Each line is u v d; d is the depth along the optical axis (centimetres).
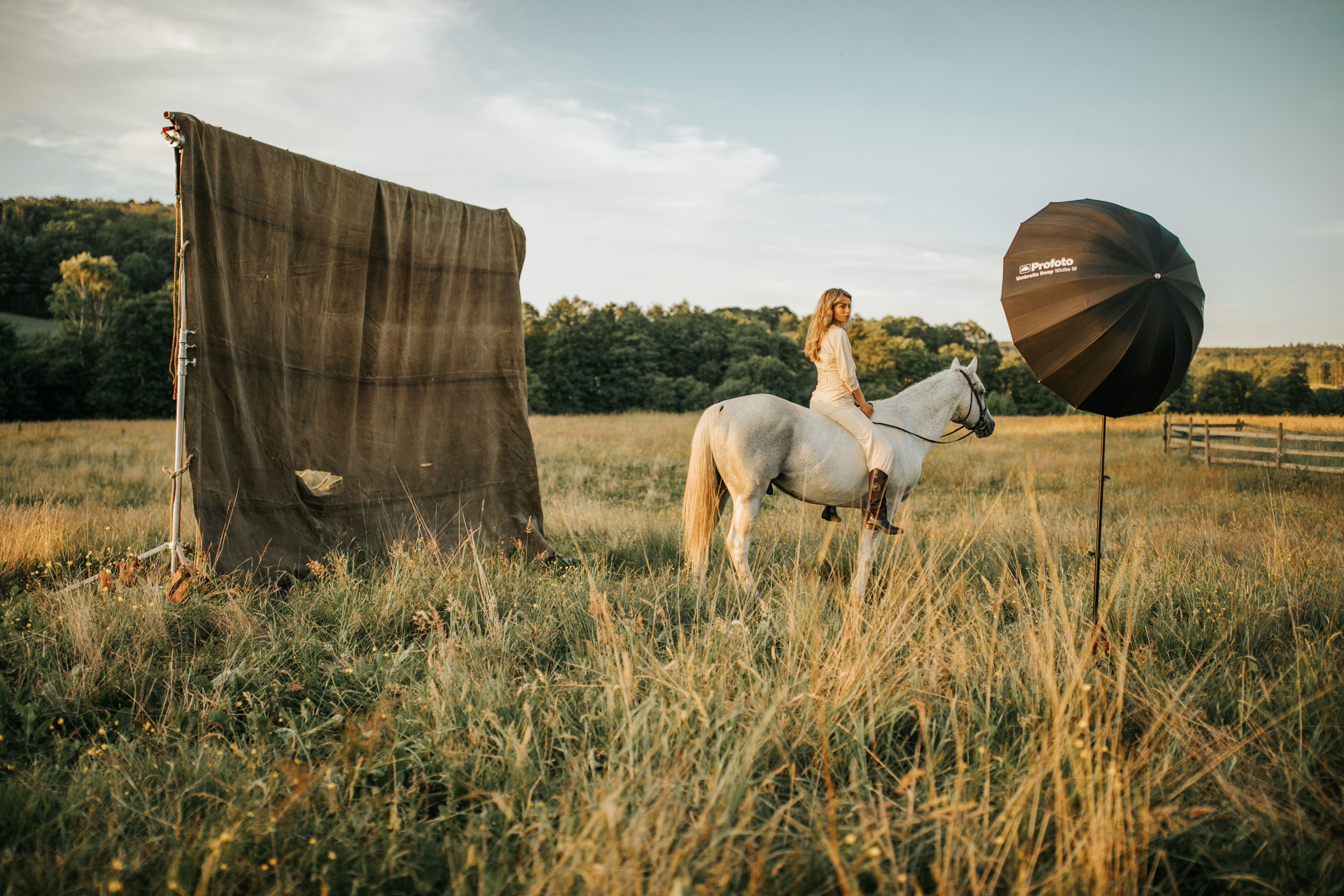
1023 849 212
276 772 248
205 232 444
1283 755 279
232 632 380
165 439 1756
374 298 556
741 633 364
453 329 615
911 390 583
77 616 364
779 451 510
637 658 334
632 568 591
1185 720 288
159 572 454
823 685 308
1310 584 488
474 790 248
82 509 741
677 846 208
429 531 570
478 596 446
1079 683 290
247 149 467
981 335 10088
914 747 296
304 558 509
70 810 229
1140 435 2472
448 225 603
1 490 912
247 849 216
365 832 228
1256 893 218
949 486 1200
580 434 2183
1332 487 1085
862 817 223
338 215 524
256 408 484
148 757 264
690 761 250
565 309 7481
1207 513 850
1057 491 1152
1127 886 206
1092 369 358
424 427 598
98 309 4825
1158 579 500
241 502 476
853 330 7025
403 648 395
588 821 217
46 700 311
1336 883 222
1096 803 230
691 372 7000
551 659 379
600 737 282
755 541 647
